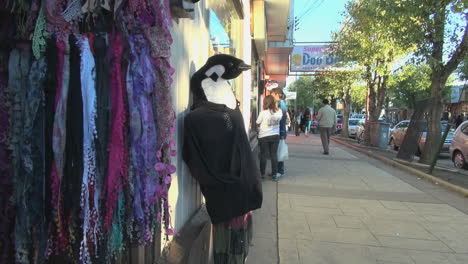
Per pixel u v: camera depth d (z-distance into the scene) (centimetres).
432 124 939
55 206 117
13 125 118
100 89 128
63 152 118
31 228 117
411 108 3306
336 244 377
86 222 120
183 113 238
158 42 149
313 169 834
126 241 148
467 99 2895
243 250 253
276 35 1203
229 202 234
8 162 119
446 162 1152
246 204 240
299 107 5356
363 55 1319
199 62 281
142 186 143
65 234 123
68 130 120
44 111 118
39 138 116
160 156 156
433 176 742
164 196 162
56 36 120
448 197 584
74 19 124
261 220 448
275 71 2008
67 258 126
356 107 4741
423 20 795
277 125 668
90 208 124
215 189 236
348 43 1409
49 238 120
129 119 136
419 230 423
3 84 120
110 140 129
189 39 247
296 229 420
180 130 232
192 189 275
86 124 121
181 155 238
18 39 119
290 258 342
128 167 137
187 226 251
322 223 442
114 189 130
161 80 156
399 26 840
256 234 401
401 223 447
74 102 120
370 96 1576
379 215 479
